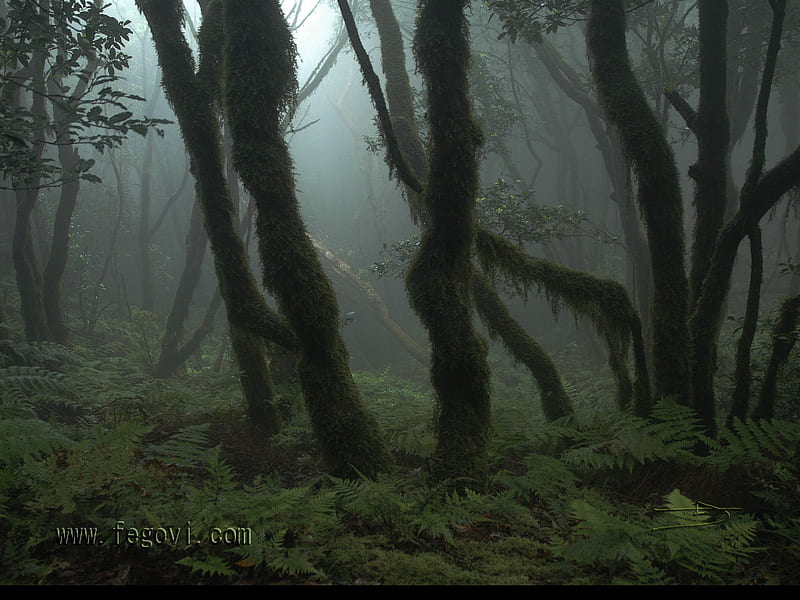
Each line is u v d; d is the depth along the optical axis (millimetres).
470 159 4242
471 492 3836
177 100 5555
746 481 4293
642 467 4715
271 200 4352
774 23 5043
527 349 6496
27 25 5984
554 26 7246
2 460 3760
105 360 11195
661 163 5043
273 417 6172
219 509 3232
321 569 2977
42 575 2865
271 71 4363
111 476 3492
